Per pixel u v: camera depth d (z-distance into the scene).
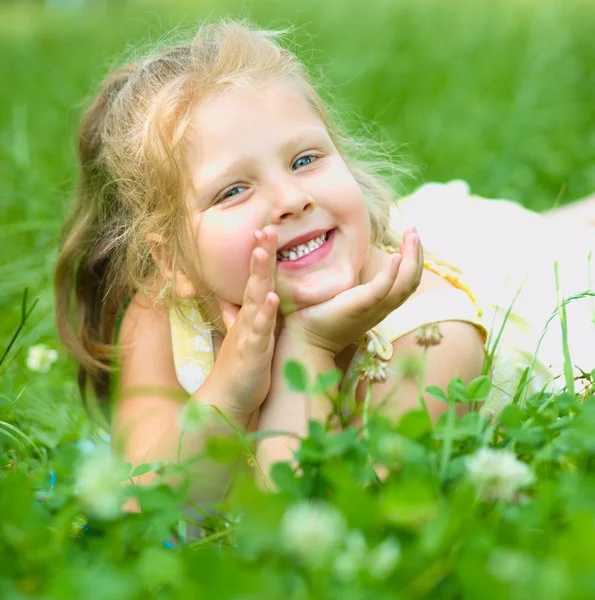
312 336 2.42
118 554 1.68
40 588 1.53
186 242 2.63
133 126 2.86
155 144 2.67
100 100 3.16
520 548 1.48
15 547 1.61
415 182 5.31
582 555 1.31
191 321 2.85
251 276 2.35
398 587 1.40
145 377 2.91
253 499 1.54
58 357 3.51
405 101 6.79
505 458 1.63
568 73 7.29
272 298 2.31
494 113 6.43
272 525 1.51
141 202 2.83
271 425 2.37
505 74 7.35
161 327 2.94
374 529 1.51
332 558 1.43
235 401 2.37
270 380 2.42
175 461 2.41
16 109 6.64
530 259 3.29
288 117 2.58
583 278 3.24
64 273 3.28
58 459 1.99
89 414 3.14
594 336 3.06
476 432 1.87
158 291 2.86
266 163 2.51
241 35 2.88
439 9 10.43
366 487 1.79
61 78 8.27
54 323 3.46
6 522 1.64
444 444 1.77
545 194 5.24
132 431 2.78
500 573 1.32
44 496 2.04
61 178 5.19
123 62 3.43
